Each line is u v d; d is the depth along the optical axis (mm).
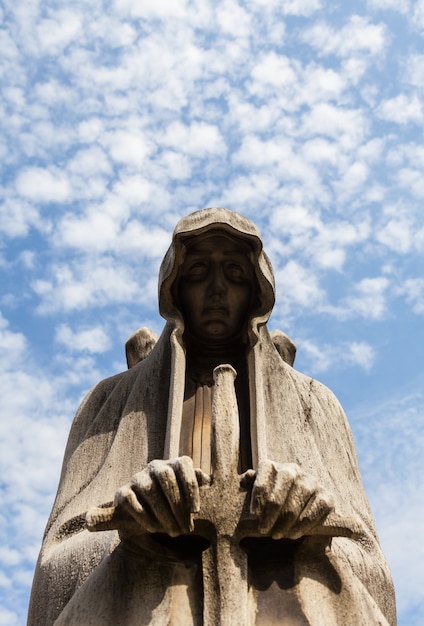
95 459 5195
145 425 5094
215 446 4074
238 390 5148
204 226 5012
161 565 4168
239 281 5227
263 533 3898
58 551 4730
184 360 4996
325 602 4129
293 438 5102
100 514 3934
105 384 5625
